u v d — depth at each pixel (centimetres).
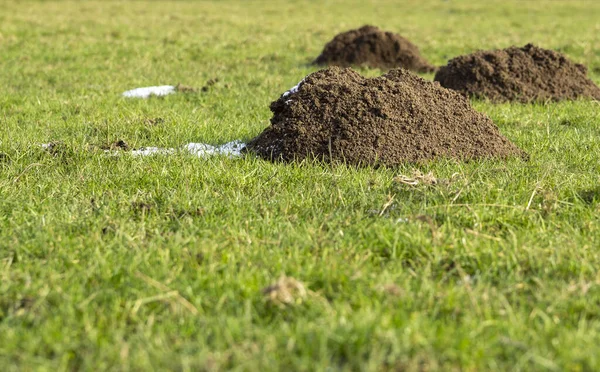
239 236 566
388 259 543
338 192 672
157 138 953
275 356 391
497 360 399
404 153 811
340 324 417
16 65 1764
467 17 3303
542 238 563
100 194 682
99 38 2300
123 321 431
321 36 2462
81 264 519
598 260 520
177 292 458
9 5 3359
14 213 622
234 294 466
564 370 381
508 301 473
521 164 805
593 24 2909
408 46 1806
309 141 830
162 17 3066
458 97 893
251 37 2373
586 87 1337
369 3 4059
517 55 1347
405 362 387
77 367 397
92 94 1368
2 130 991
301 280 491
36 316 440
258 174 766
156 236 563
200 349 403
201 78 1602
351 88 860
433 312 444
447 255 541
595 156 843
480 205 630
